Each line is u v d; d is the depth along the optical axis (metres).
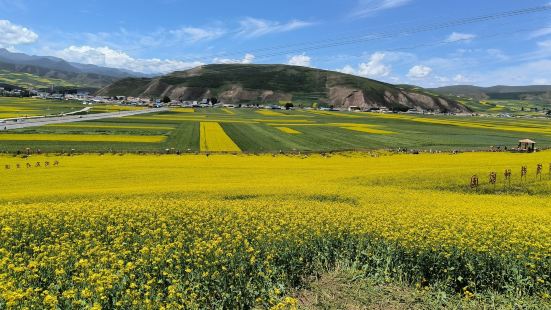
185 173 46.66
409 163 57.50
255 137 97.50
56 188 36.19
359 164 57.38
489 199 30.89
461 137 110.75
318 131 117.00
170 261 11.14
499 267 12.42
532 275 12.03
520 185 37.69
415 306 10.79
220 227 16.19
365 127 135.12
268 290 11.14
